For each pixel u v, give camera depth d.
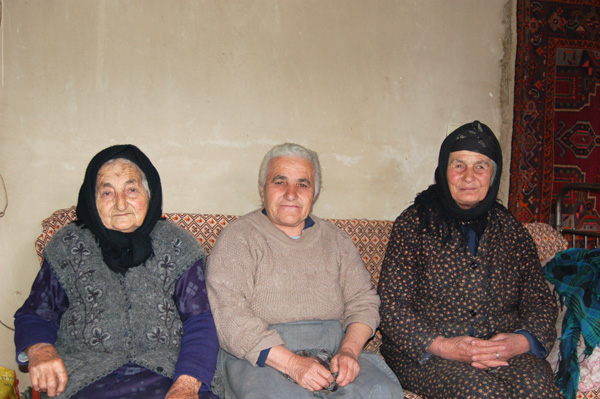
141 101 2.40
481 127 2.07
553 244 2.52
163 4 2.40
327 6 2.65
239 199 2.56
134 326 1.71
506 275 2.04
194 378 1.62
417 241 2.05
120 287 1.71
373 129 2.76
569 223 3.04
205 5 2.46
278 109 2.59
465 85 2.92
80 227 1.75
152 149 2.43
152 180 1.80
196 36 2.45
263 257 1.87
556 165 3.01
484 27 2.93
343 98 2.70
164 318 1.75
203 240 2.14
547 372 1.76
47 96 2.28
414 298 2.05
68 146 2.32
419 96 2.84
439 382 1.74
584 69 3.03
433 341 1.85
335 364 1.69
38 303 1.67
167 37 2.41
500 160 2.07
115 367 1.62
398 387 1.74
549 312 1.97
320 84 2.66
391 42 2.77
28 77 2.26
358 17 2.70
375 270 2.33
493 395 1.61
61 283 1.68
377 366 1.85
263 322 1.77
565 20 3.00
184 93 2.45
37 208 2.30
